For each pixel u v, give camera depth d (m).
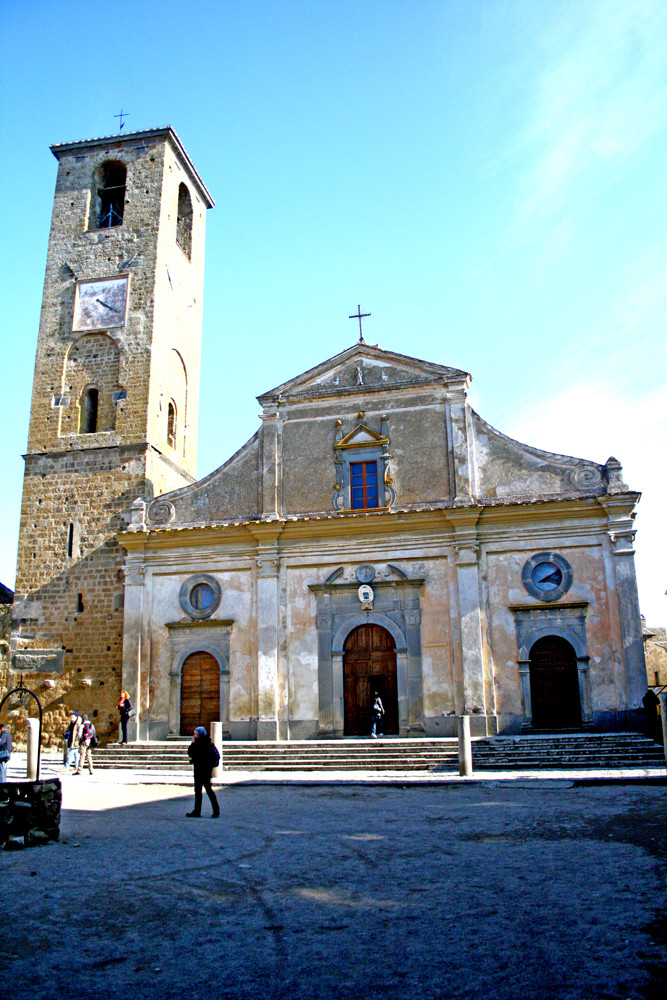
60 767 25.66
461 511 26.78
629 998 5.87
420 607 26.95
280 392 30.02
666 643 34.75
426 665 26.47
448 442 28.17
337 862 10.90
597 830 12.49
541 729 25.27
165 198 34.41
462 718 21.39
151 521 30.11
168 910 8.61
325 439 29.31
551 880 9.37
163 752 26.30
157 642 28.86
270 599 27.98
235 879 10.01
